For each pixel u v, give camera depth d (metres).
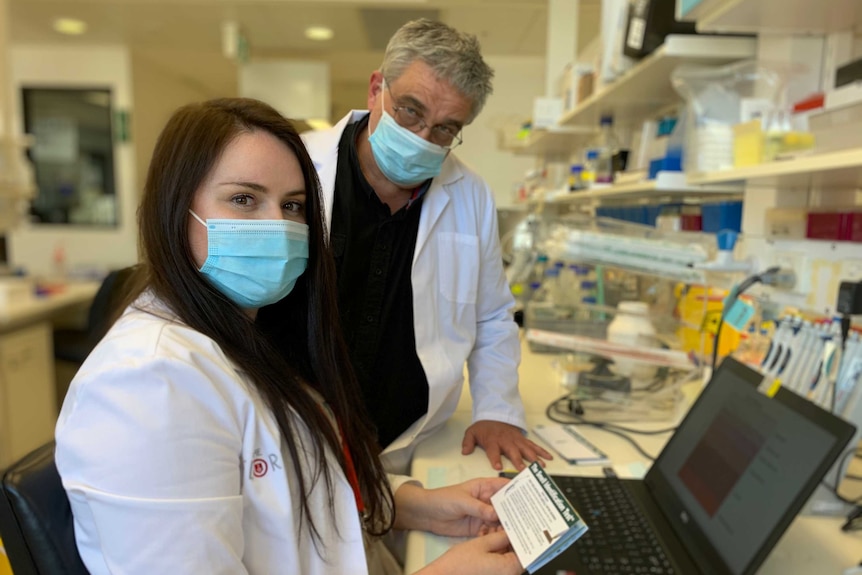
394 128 1.11
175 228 0.69
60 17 3.80
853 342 0.99
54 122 4.74
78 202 4.84
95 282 3.86
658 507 0.97
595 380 1.45
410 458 1.22
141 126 4.93
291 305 0.88
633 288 1.98
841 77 1.06
